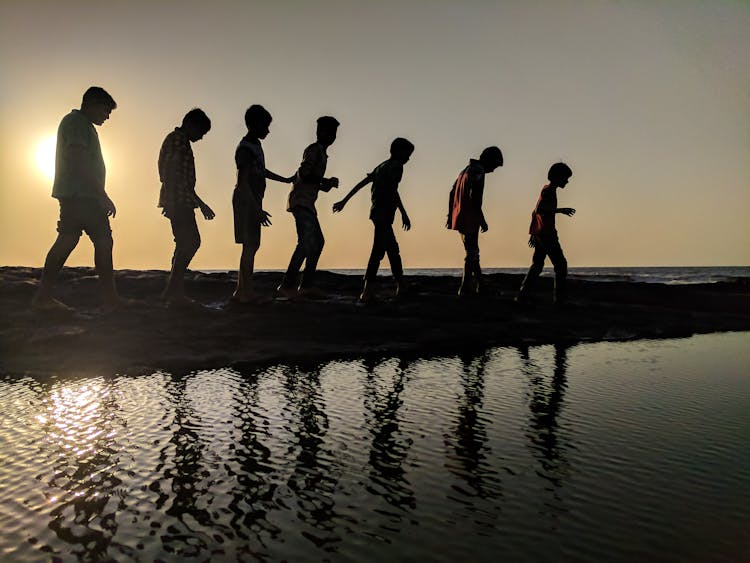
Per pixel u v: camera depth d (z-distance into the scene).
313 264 6.63
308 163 6.20
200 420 2.76
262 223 6.02
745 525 1.58
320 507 1.73
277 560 1.40
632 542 1.48
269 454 2.25
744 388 3.51
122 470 2.07
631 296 9.48
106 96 5.27
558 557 1.40
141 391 3.41
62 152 5.12
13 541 1.52
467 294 7.25
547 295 8.81
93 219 5.29
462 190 7.15
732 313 8.45
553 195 7.12
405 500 1.78
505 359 4.67
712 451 2.25
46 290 5.20
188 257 5.80
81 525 1.62
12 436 2.51
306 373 4.02
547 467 2.08
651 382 3.70
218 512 1.70
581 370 4.16
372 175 6.71
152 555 1.43
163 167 5.66
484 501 1.76
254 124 5.89
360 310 6.20
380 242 6.52
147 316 5.36
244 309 5.85
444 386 3.57
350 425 2.67
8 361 4.21
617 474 2.00
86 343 4.64
